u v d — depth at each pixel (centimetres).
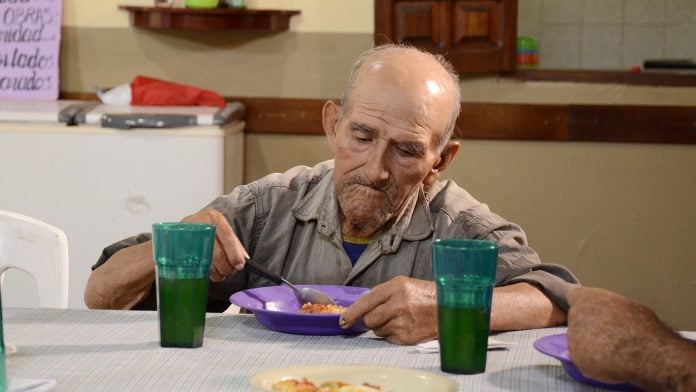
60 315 159
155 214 312
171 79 378
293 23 374
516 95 377
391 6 368
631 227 382
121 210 312
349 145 172
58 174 311
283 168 381
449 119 175
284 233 190
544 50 513
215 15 360
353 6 372
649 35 507
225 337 148
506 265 175
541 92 377
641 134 376
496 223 186
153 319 158
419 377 122
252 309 154
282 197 192
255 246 192
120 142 310
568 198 382
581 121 376
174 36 376
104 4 375
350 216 177
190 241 138
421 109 169
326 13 373
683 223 382
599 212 382
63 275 193
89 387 121
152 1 374
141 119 309
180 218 312
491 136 378
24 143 311
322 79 376
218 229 165
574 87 376
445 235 183
